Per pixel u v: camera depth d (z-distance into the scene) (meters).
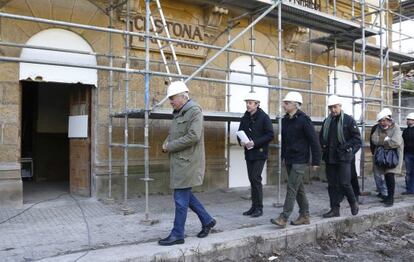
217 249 5.42
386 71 14.52
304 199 6.49
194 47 9.56
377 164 8.52
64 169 11.69
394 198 9.30
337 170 7.10
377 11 11.46
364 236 7.11
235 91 10.41
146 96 6.55
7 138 7.42
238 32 10.43
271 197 9.21
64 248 5.11
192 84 9.62
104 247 5.17
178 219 5.32
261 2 8.77
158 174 9.17
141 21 8.83
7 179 7.40
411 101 17.52
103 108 8.42
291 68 11.57
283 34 11.35
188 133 5.14
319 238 6.57
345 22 10.30
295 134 6.30
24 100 11.41
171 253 5.04
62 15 7.92
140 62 8.86
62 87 11.71
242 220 6.80
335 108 7.05
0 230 5.95
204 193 9.57
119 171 8.63
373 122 11.59
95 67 6.04
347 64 13.08
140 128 8.91
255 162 7.09
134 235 5.75
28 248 5.10
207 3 9.41
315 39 11.69
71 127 8.95
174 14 9.34
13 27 7.45
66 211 7.26
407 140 9.96
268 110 11.02
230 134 10.34
